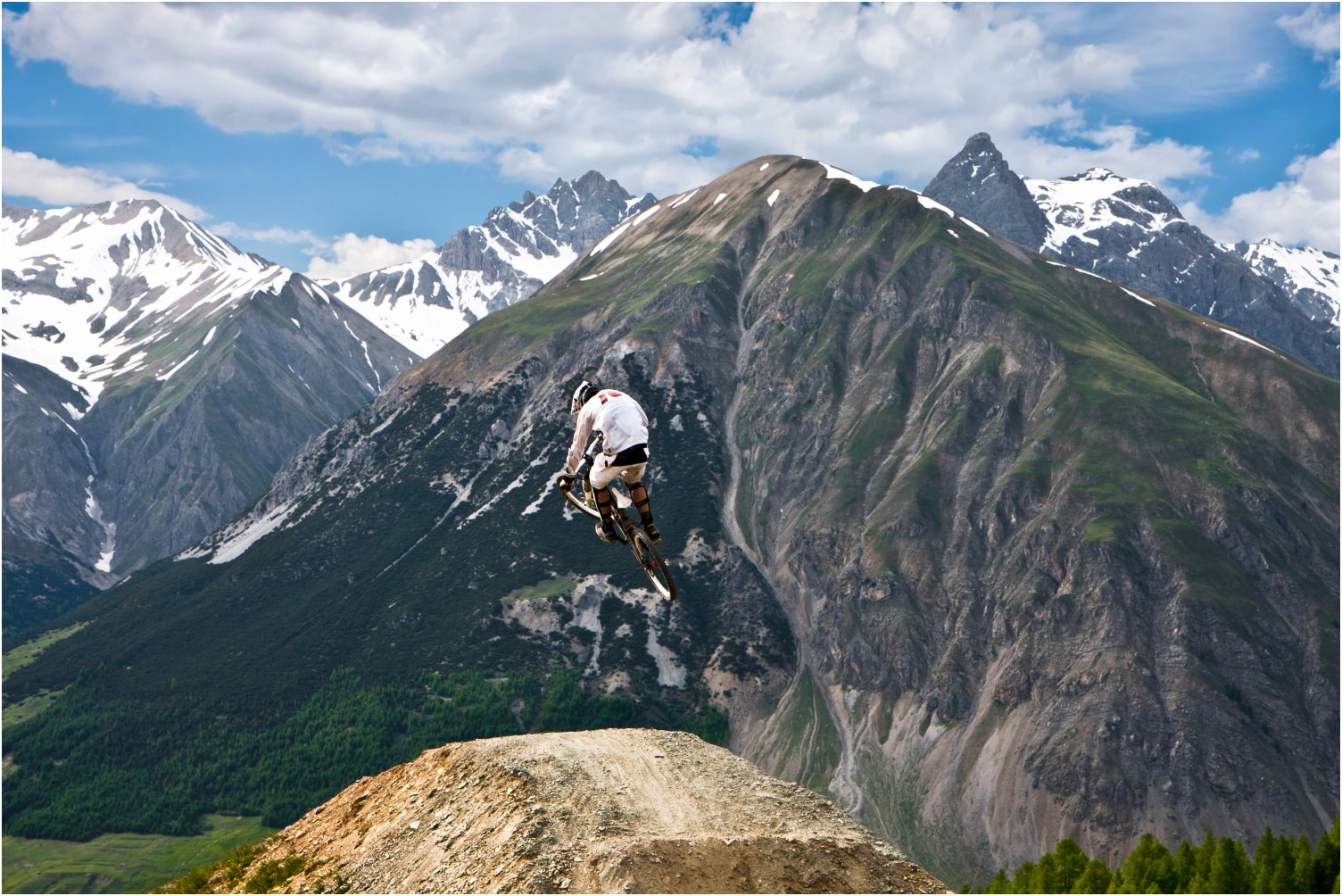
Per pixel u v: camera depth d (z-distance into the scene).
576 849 15.30
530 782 17.33
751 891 14.64
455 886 15.70
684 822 16.28
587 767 17.89
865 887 15.20
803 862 15.30
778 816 16.86
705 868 14.81
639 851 14.84
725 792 17.52
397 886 16.69
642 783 17.58
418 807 18.59
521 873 14.98
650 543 13.01
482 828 16.77
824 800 17.89
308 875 18.41
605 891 14.36
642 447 13.05
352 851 18.47
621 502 13.76
